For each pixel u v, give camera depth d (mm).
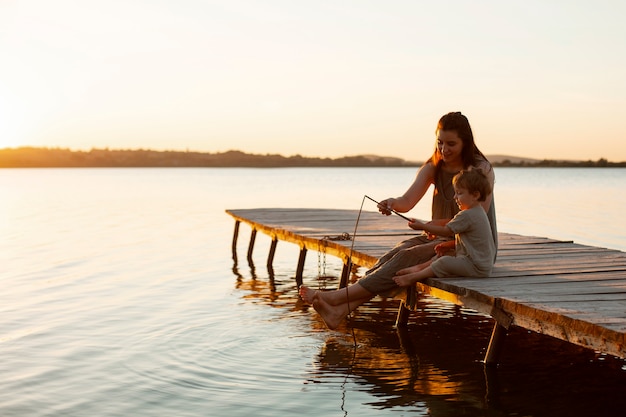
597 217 22047
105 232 18344
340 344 7141
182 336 7438
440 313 8578
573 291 5773
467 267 6293
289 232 11102
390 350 6918
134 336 7465
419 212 24266
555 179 77875
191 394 5688
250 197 36969
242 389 5797
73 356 6738
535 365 6410
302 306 9039
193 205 29781
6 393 5750
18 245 15469
